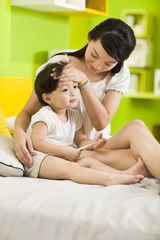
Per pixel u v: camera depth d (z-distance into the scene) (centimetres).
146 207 121
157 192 141
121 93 195
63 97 172
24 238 124
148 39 525
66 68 174
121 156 170
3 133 205
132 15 528
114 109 191
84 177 148
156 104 519
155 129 498
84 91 179
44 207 124
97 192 134
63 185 142
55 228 120
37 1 285
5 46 284
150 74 537
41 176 159
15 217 125
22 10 299
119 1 533
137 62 525
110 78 194
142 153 157
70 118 185
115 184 145
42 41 326
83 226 116
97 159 172
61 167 154
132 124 173
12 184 142
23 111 192
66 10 316
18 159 163
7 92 276
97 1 353
